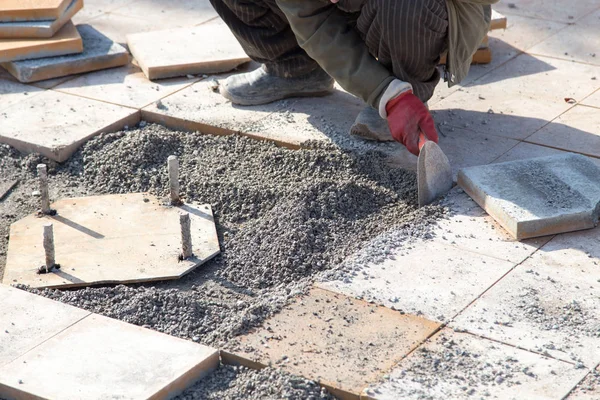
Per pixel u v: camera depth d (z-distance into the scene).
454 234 4.58
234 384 4.16
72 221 4.73
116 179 4.93
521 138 4.98
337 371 4.15
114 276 4.50
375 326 4.28
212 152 5.02
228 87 5.25
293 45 5.13
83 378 4.13
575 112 5.13
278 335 4.27
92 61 5.51
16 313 4.33
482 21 4.84
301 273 4.53
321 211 4.71
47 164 5.01
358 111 5.19
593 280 4.39
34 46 5.45
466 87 5.33
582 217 4.56
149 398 4.08
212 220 4.73
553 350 4.19
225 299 4.46
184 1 6.15
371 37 4.77
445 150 4.94
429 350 4.20
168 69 5.44
